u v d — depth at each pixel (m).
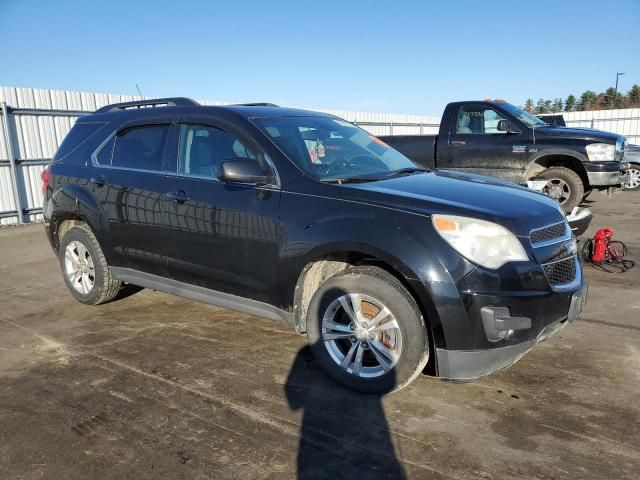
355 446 2.72
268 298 3.64
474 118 9.09
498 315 2.88
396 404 3.13
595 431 2.81
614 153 8.31
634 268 6.12
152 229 4.23
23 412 3.11
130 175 4.43
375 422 2.94
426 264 2.91
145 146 4.46
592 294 5.18
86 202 4.72
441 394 3.25
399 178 3.74
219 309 4.97
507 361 2.99
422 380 3.44
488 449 2.67
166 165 4.23
